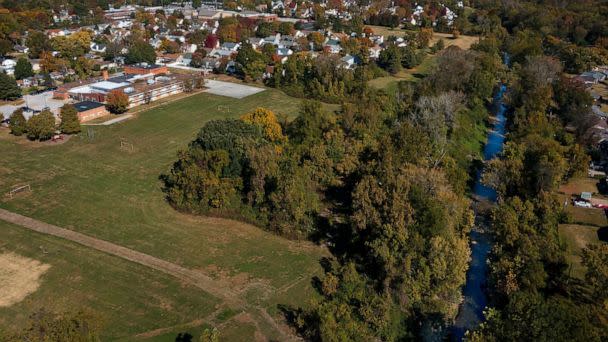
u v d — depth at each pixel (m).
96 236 99.31
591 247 82.12
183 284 85.75
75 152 139.50
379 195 91.44
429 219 84.81
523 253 82.88
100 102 176.25
